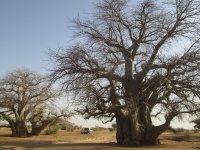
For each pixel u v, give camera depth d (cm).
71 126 8394
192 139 4209
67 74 3147
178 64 3138
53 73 3169
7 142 4134
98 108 3042
